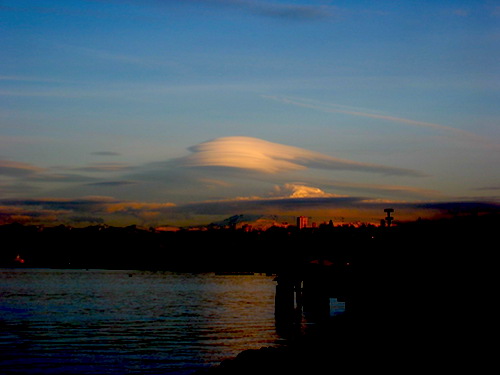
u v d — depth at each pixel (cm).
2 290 11719
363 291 4078
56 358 3894
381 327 3253
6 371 3475
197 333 5219
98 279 17225
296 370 2725
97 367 3600
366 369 2555
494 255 3516
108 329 5522
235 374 2866
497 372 2228
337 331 3562
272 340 4734
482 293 3253
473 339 2686
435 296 3391
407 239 4038
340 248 5475
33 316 6788
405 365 2495
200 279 17950
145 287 13500
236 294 11169
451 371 2308
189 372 3469
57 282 15288
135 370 3512
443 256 3669
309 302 5916
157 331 5378
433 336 2816
